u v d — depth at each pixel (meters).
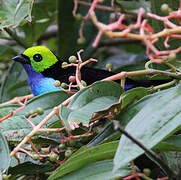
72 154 4.58
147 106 4.21
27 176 6.03
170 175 3.66
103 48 10.94
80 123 4.59
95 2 3.58
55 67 8.48
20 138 5.14
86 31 8.40
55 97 5.39
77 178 4.20
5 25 5.54
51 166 5.33
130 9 9.19
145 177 3.75
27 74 8.55
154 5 6.07
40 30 9.20
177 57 5.96
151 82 6.93
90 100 4.73
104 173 4.18
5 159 4.38
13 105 5.34
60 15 8.15
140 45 10.59
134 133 3.92
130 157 3.66
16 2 5.65
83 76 7.84
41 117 5.28
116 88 4.96
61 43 8.42
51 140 5.34
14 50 9.29
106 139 4.46
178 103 4.16
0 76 9.51
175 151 4.54
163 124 3.98
